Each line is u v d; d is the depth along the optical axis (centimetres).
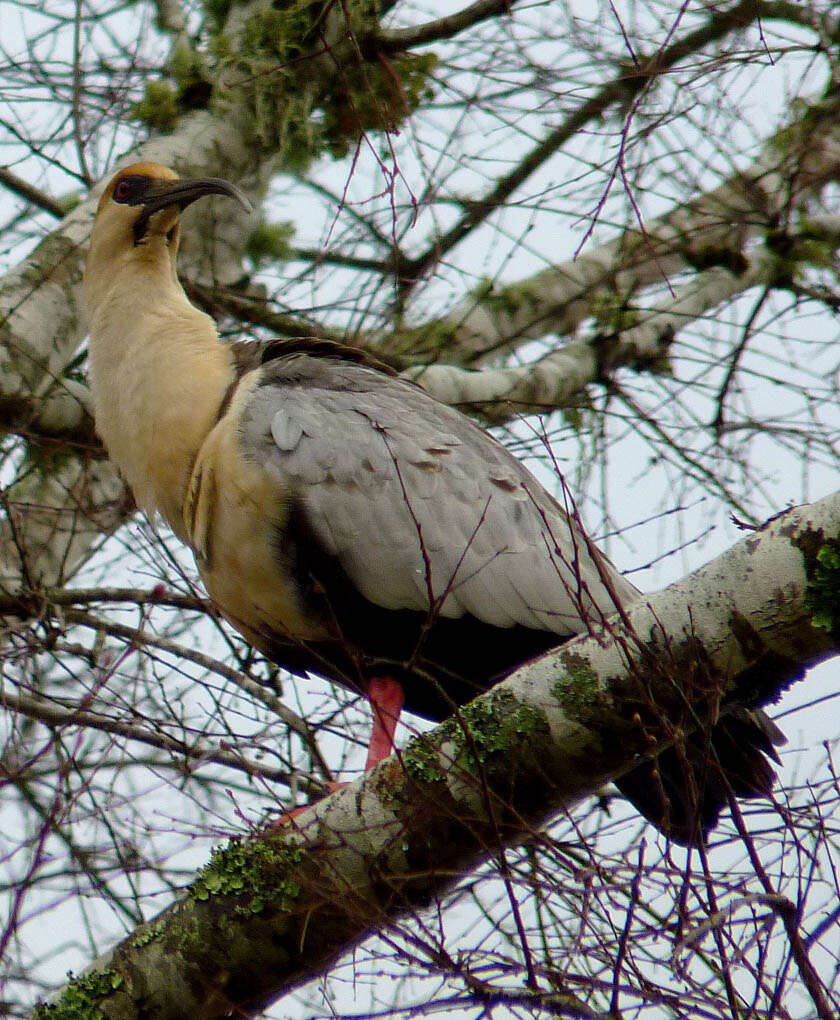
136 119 1417
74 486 1270
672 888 737
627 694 750
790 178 1573
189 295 1430
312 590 1042
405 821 774
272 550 1034
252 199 1454
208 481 1045
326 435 1042
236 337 1454
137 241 1179
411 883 786
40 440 1235
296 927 784
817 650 739
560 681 761
